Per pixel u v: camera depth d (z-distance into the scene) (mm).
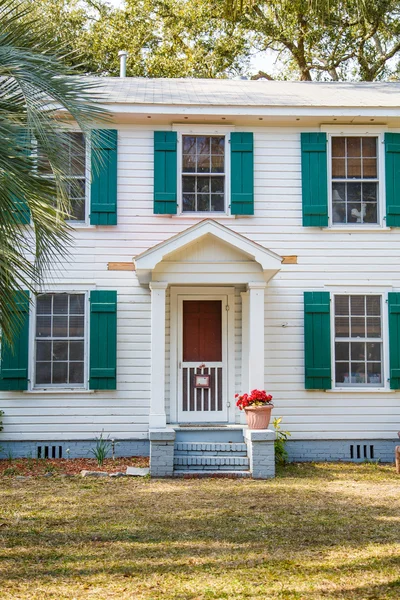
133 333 12641
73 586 5949
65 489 10000
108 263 12664
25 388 12242
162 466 10953
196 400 12656
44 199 6316
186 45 24016
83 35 22797
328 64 23562
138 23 23391
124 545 7195
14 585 5961
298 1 19766
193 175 12898
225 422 12625
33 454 12375
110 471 11328
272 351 12766
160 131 12812
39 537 7480
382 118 12797
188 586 5961
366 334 12953
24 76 5758
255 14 22422
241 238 11273
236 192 12797
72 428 12430
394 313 12797
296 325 12812
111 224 12570
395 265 12969
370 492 9875
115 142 12680
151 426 11398
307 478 11000
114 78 15391
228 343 12750
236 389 12695
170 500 9297
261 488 10148
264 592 5812
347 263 12930
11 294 6449
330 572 6320
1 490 9922
